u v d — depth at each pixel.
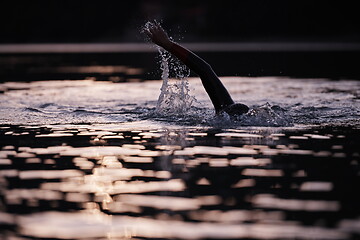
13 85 29.06
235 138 13.32
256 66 44.09
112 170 10.23
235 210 7.84
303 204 8.05
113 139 13.39
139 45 96.00
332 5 108.44
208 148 12.13
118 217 7.64
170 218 7.57
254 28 111.62
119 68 43.28
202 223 7.38
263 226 7.22
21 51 72.75
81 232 7.09
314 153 11.43
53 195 8.66
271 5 111.44
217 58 51.84
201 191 8.77
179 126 15.37
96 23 115.75
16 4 113.25
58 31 115.12
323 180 9.27
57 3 115.31
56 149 12.19
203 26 112.31
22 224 7.39
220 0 115.69
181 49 15.00
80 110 18.58
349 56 55.09
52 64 48.12
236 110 15.42
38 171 10.19
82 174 9.92
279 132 14.13
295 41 104.00
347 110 18.08
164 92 17.81
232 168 10.23
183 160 10.96
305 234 6.91
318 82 30.48
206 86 15.30
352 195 8.41
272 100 21.44
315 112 17.69
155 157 11.27
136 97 22.91
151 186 9.10
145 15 115.31
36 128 15.15
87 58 56.97
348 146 12.16
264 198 8.36
